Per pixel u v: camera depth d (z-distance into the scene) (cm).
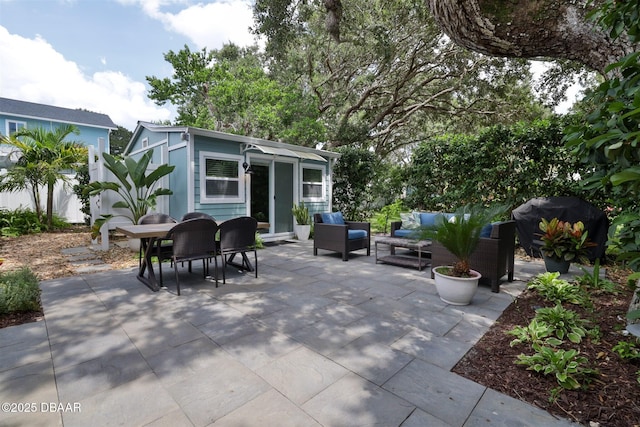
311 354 236
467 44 272
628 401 178
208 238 403
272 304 345
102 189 631
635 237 189
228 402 181
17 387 193
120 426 162
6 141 882
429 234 354
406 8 1002
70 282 426
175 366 219
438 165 797
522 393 189
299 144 1187
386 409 175
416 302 354
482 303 351
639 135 135
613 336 254
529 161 658
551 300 343
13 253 615
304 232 850
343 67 1350
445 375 208
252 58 1584
